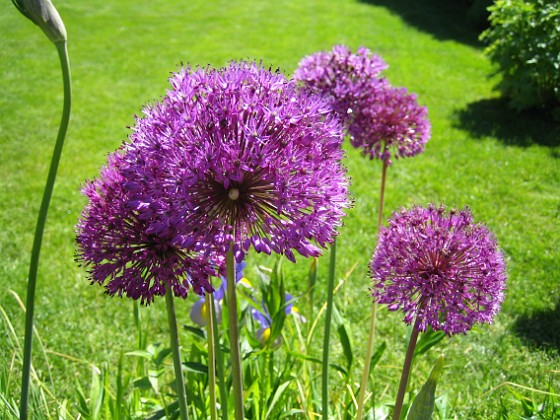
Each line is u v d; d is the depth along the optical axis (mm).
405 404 2535
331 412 2900
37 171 7371
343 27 14133
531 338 4250
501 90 9180
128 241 1558
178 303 4754
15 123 8930
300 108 1543
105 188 1673
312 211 1488
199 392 2387
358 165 7293
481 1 13375
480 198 6449
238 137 1469
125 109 9508
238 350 1563
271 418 2482
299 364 2994
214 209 1479
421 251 1775
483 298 1757
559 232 5723
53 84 10734
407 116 2596
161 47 13008
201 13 16047
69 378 3852
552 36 8352
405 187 6723
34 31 13898
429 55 11883
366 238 5672
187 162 1417
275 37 13492
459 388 3643
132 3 17172
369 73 2541
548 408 2488
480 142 7984
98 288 4980
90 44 13281
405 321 1778
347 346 2383
